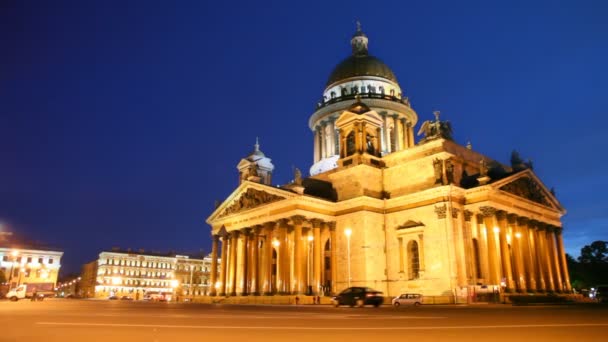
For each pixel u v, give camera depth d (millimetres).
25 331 21938
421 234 76312
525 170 83250
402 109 116750
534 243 83562
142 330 22484
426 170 80125
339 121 91438
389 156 87000
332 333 21109
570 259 138875
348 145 90250
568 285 88812
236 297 88125
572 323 25938
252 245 90812
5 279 163750
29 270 176625
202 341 18188
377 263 79188
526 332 21141
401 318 31219
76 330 22438
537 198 86688
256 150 118812
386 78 122312
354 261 79500
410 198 78875
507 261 73875
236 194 96125
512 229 78312
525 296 73312
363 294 56469
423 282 73812
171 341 18156
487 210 73188
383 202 82625
